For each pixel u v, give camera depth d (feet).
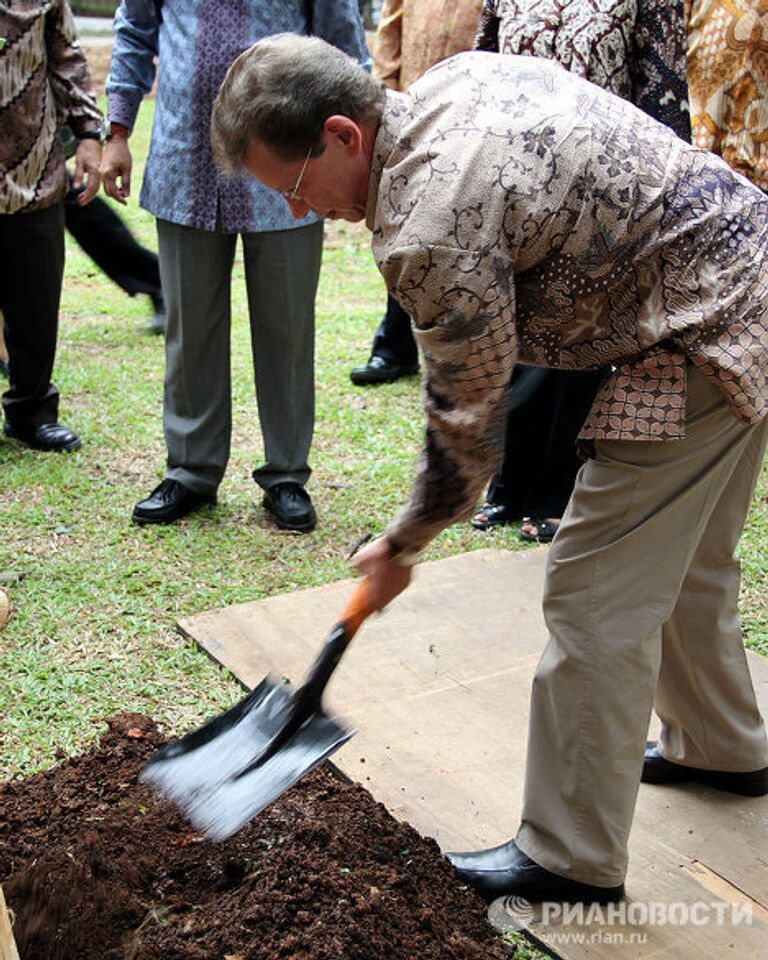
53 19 15.71
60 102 16.15
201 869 8.36
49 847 8.43
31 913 7.80
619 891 8.53
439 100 7.14
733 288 7.41
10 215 15.65
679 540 7.96
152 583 13.12
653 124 7.55
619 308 7.48
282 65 7.07
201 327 14.10
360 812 9.13
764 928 8.40
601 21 12.03
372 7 50.85
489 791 9.73
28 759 9.96
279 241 13.71
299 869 8.24
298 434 14.60
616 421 7.65
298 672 11.39
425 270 6.88
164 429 14.73
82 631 12.06
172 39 13.48
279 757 7.93
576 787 8.20
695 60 12.73
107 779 9.45
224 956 7.59
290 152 7.19
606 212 7.11
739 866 9.02
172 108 13.42
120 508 14.98
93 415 18.17
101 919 7.85
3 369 19.60
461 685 11.27
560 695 8.09
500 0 12.91
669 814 9.57
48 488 15.49
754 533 14.73
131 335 22.40
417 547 7.76
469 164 6.87
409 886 8.34
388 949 7.77
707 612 9.04
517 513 14.94
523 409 14.46
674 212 7.30
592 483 7.91
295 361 14.30
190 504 14.80
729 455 7.91
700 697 9.39
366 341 22.39
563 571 8.03
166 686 11.16
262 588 13.14
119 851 8.45
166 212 13.64
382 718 10.68
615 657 7.89
